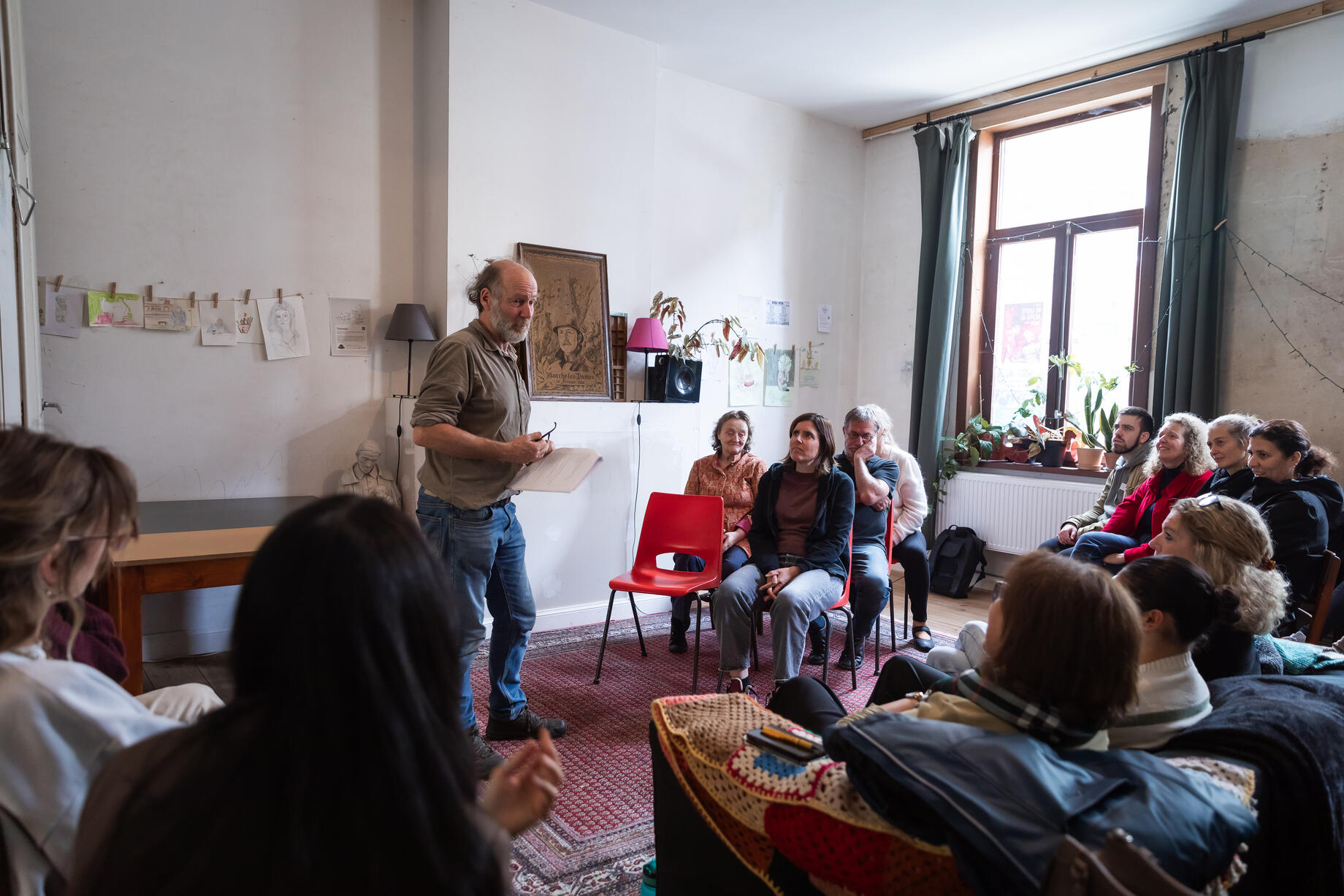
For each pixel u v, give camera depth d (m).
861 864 1.07
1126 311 4.54
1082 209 4.72
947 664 2.02
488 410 2.40
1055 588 1.07
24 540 0.82
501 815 0.85
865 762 1.05
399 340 3.77
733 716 1.40
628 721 2.82
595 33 3.96
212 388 3.34
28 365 2.30
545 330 3.82
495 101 3.66
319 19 3.50
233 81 3.32
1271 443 2.84
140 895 0.55
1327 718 1.33
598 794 2.31
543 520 3.85
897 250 5.41
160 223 3.19
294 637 0.59
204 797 0.57
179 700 1.40
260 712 0.60
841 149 5.44
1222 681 1.58
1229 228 4.00
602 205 4.04
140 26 3.11
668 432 4.34
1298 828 1.22
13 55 2.07
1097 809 0.97
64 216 3.00
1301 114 3.77
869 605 3.31
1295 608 2.60
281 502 3.29
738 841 1.27
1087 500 4.43
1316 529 2.64
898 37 4.10
